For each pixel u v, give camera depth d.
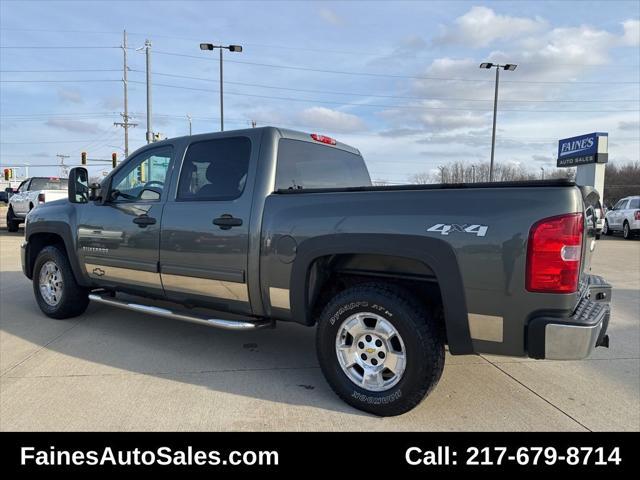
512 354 2.89
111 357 4.35
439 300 3.35
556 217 2.70
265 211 3.69
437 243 2.96
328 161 4.59
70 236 5.15
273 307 3.71
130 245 4.57
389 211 3.15
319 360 3.46
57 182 18.30
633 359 4.45
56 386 3.68
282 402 3.45
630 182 61.97
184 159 4.30
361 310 3.24
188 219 4.10
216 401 3.46
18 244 14.05
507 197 2.84
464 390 3.70
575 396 3.61
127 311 6.00
